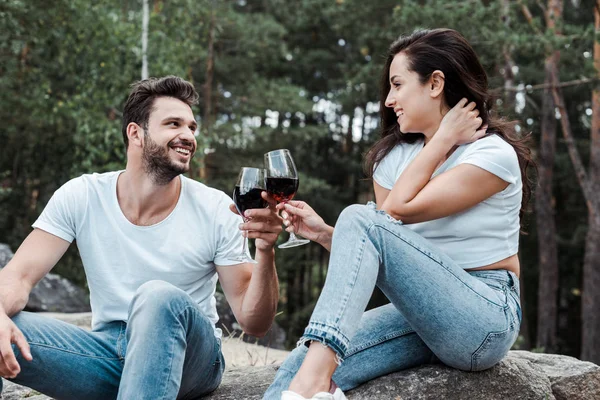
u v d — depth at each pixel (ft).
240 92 53.36
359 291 6.62
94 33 31.99
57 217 7.98
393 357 7.62
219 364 8.14
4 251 28.96
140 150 7.92
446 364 7.64
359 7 49.57
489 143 7.36
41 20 32.12
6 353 6.85
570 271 67.97
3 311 7.09
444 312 6.89
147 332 6.76
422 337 7.27
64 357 7.48
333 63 64.90
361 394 7.47
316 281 72.33
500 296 7.14
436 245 7.50
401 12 34.86
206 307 8.24
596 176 42.47
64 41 32.86
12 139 41.14
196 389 7.97
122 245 7.95
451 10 33.96
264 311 7.84
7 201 44.96
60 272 40.24
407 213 7.04
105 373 7.71
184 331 7.02
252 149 51.24
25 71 35.70
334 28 52.60
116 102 31.96
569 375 8.89
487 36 32.60
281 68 64.03
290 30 63.10
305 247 60.90
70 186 8.14
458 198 7.07
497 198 7.39
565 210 66.03
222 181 49.16
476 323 6.91
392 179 8.23
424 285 6.84
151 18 32.76
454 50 7.68
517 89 38.47
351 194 66.64
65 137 40.11
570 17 60.18
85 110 31.89
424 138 8.16
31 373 7.41
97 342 7.73
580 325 68.95
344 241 6.81
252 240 37.68
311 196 62.08
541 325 49.98
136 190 7.99
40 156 42.65
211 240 8.08
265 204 7.64
